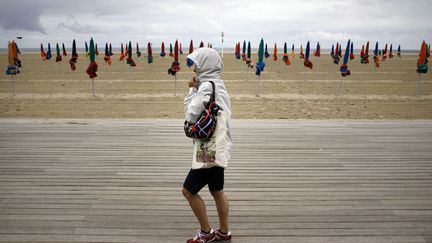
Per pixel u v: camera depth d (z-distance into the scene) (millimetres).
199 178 2594
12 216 3330
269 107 12672
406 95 15719
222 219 2814
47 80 20344
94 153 5434
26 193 3879
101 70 26688
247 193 3910
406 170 4727
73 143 6012
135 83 19203
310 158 5238
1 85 18156
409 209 3520
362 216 3365
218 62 2559
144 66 30906
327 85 19125
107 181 4258
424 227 3152
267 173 4570
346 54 15734
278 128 7281
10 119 8078
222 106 2529
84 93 15680
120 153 5438
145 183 4203
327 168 4789
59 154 5371
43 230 3074
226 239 2867
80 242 2891
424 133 6918
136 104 13109
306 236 2996
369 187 4109
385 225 3188
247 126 7457
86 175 4465
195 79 2592
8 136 6473
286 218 3318
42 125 7457
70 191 3945
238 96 15172
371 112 11930
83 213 3400
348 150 5684
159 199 3738
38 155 5320
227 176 4449
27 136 6477
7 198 3740
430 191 3996
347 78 22656
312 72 26734
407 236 2996
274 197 3807
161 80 20594
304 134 6766
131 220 3266
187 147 5797
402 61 42000
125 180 4297
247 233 3039
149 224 3191
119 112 11617
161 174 4516
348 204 3635
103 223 3205
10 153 5410
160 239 2939
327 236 2996
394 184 4207
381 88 17938
